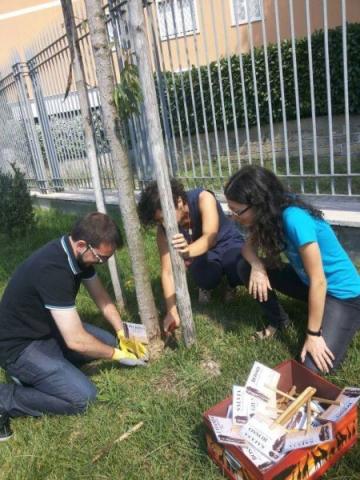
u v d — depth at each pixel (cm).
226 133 432
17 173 651
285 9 684
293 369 216
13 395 243
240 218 234
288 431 179
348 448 189
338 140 584
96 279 284
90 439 223
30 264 237
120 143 254
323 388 203
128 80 245
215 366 264
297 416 188
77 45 284
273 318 274
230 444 172
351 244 349
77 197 699
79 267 236
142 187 557
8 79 820
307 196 403
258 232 234
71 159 702
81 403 240
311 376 206
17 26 1513
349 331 233
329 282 236
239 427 183
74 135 673
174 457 205
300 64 605
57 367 241
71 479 201
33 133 784
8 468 215
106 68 244
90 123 297
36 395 241
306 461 170
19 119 824
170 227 243
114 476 199
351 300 234
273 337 275
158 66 469
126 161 257
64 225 628
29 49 713
